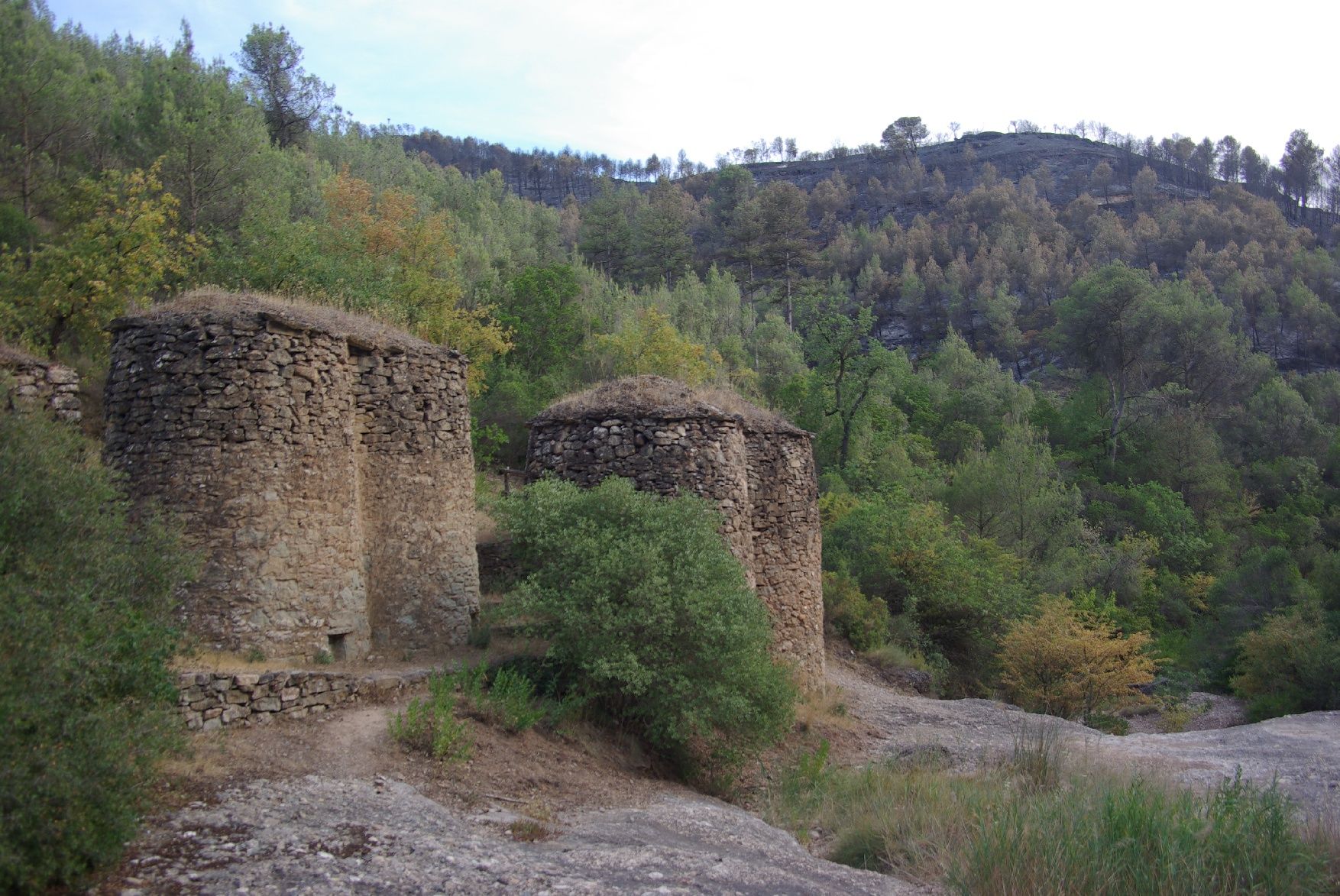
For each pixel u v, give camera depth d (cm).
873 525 2947
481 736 945
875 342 5422
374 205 3722
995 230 13162
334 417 1084
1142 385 6919
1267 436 6431
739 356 5394
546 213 9344
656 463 1411
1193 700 2744
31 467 709
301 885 568
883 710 1786
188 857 589
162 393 991
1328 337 9488
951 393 7231
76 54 3422
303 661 1000
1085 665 2255
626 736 1127
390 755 849
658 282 9150
